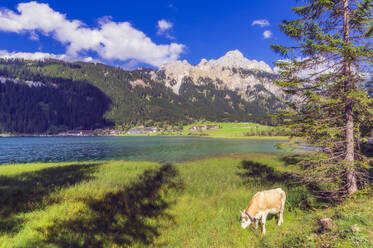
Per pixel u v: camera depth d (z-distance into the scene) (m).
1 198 11.02
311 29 9.45
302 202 10.89
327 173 9.56
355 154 9.48
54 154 49.53
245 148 59.19
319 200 10.88
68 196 11.94
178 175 19.12
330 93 9.27
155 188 14.06
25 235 7.32
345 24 9.29
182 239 7.77
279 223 8.05
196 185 15.03
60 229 7.94
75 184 14.48
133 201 11.45
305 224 7.10
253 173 19.34
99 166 24.95
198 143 83.88
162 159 37.81
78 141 111.50
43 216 8.95
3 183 14.80
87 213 9.58
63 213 9.30
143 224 9.01
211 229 8.34
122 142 97.88
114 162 29.56
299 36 9.70
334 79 8.98
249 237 7.31
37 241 6.96
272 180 15.91
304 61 9.16
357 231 5.22
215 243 7.19
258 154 41.69
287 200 11.26
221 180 16.61
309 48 9.01
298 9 9.78
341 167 9.38
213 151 51.34
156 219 9.57
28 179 16.69
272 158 31.73
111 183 15.43
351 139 9.14
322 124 9.02
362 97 8.05
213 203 11.45
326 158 9.28
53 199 11.39
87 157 43.25
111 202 11.23
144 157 41.34
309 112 9.49
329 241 5.11
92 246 7.11
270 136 136.62
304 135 9.52
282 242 6.01
